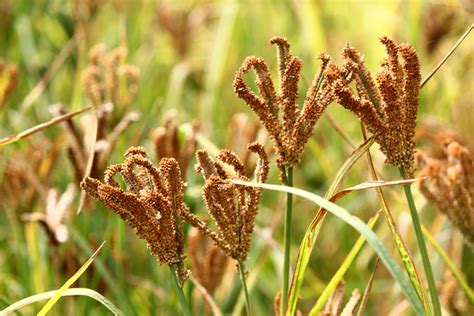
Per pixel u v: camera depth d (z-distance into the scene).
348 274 1.97
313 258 2.03
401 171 1.14
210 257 1.34
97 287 1.50
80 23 1.97
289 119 1.13
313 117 1.13
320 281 1.90
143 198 1.12
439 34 1.98
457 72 2.35
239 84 1.13
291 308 1.18
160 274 1.59
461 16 1.99
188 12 2.46
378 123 1.13
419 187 1.28
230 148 1.48
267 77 1.13
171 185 1.13
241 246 1.16
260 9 2.63
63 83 2.32
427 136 1.59
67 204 1.45
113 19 2.73
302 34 2.36
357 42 2.54
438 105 2.23
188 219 1.15
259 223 2.09
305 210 2.19
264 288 1.91
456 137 1.53
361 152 1.16
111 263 1.53
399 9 2.24
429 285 1.16
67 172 1.72
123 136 1.52
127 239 1.85
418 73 1.13
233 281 1.50
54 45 2.35
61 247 1.54
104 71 1.55
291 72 1.13
